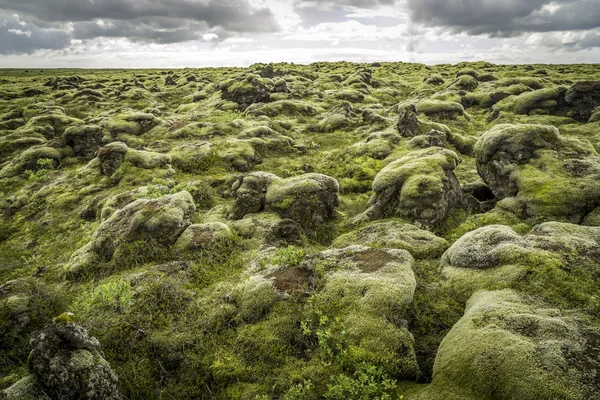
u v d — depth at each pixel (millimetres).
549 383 5922
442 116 35438
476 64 80938
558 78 53000
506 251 9930
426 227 14570
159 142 28719
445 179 16000
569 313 7754
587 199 13516
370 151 24734
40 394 6723
